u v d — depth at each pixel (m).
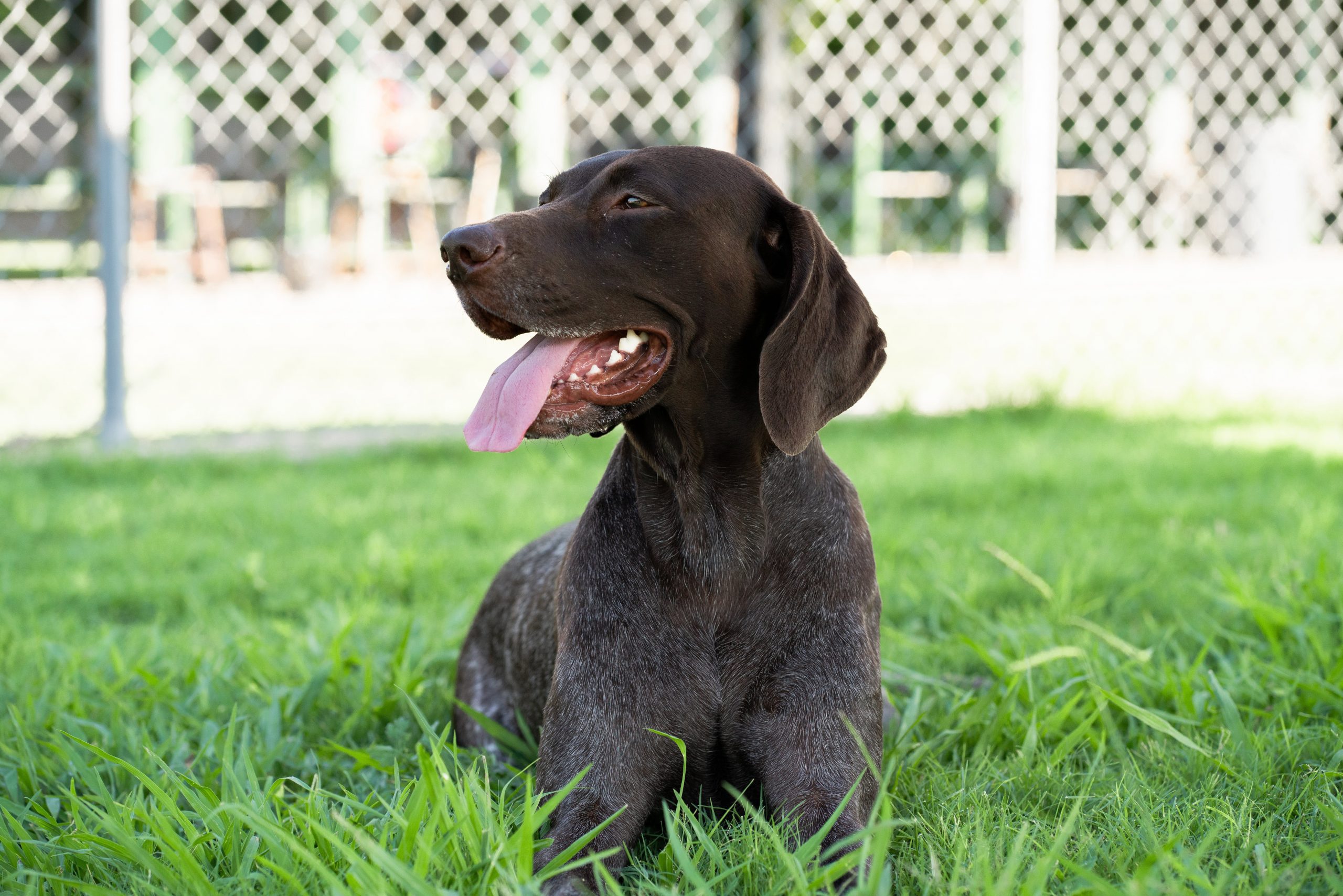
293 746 3.20
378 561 5.01
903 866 2.38
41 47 8.05
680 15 12.18
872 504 5.93
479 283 2.61
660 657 2.74
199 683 3.57
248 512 5.90
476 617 3.71
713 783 2.80
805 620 2.77
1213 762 2.87
